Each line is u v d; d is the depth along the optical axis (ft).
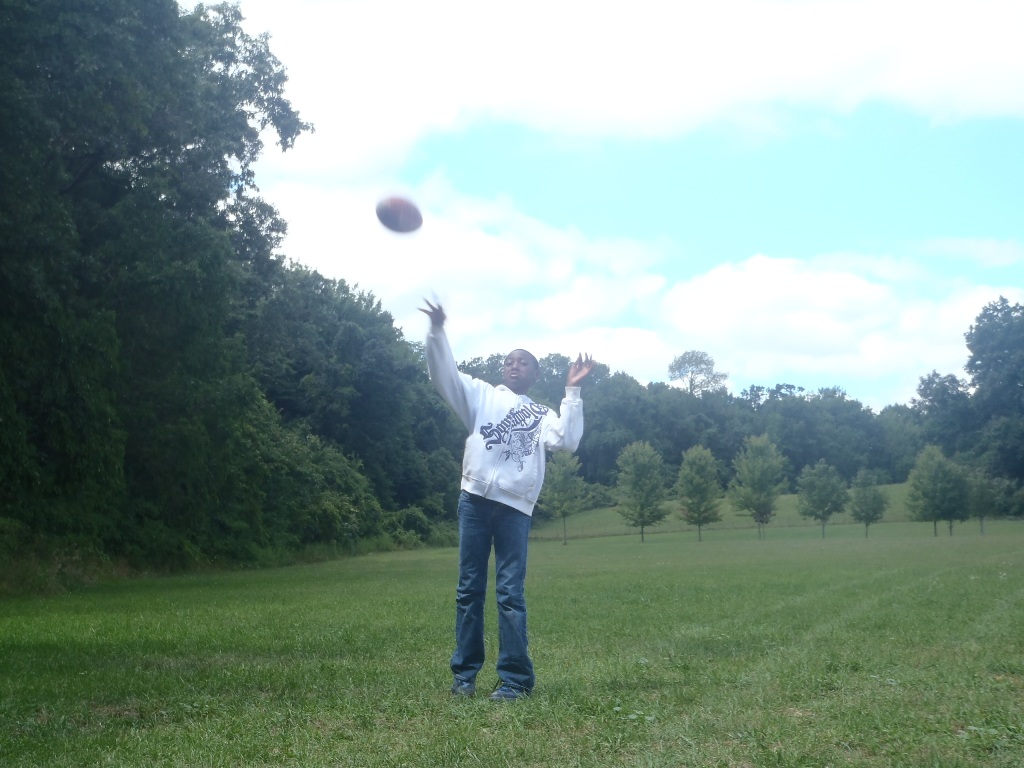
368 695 18.70
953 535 193.06
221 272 75.77
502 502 18.62
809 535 209.56
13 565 71.20
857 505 217.36
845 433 368.68
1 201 58.23
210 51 94.53
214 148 83.41
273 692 19.62
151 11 63.82
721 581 61.41
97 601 59.00
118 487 75.87
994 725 15.37
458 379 18.95
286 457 155.94
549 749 13.79
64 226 62.75
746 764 13.04
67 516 87.35
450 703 17.52
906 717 15.84
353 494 188.34
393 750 13.88
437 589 62.34
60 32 56.75
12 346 62.08
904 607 39.22
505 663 18.56
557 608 42.22
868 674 21.35
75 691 20.03
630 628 33.35
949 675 20.79
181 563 106.32
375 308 229.04
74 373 65.05
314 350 210.59
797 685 19.69
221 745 14.48
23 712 17.81
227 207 101.96
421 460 240.73
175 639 31.68
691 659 24.49
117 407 79.87
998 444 275.18
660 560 105.50
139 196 73.51
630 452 220.64
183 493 109.60
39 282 60.49
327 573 96.89
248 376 104.01
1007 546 126.31
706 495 214.90
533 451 18.92
